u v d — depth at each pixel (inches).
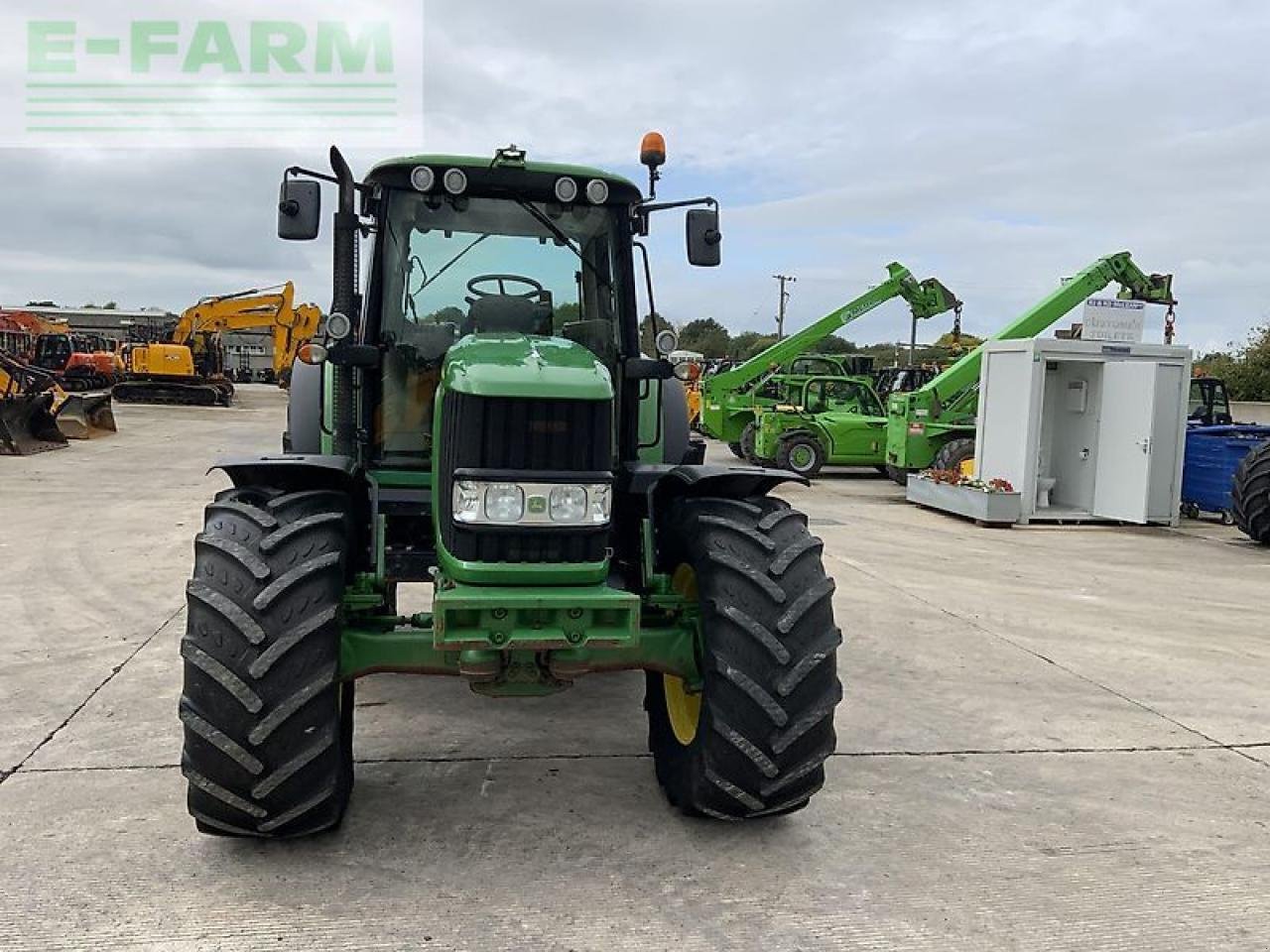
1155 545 412.8
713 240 177.2
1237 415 862.5
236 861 128.3
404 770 161.2
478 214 168.7
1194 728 192.1
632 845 136.5
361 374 162.7
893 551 377.7
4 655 214.8
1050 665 230.8
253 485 143.3
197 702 120.5
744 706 131.2
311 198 168.4
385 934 112.9
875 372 788.0
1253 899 127.7
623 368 168.6
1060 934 118.3
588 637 127.2
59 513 405.4
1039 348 454.0
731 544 137.1
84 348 1549.0
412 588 290.5
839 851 136.9
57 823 137.5
